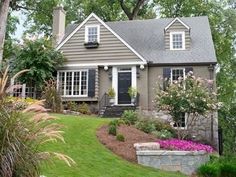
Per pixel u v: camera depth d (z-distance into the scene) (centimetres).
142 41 2277
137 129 1454
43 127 605
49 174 823
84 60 2134
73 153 1031
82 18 3194
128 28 2430
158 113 1903
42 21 3073
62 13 2436
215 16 2980
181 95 1533
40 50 2053
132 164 1077
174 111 1570
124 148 1170
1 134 525
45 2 2889
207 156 1224
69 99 2103
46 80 2070
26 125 564
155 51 2162
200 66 2022
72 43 2172
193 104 1511
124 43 2105
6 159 510
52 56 2094
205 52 2086
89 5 3114
